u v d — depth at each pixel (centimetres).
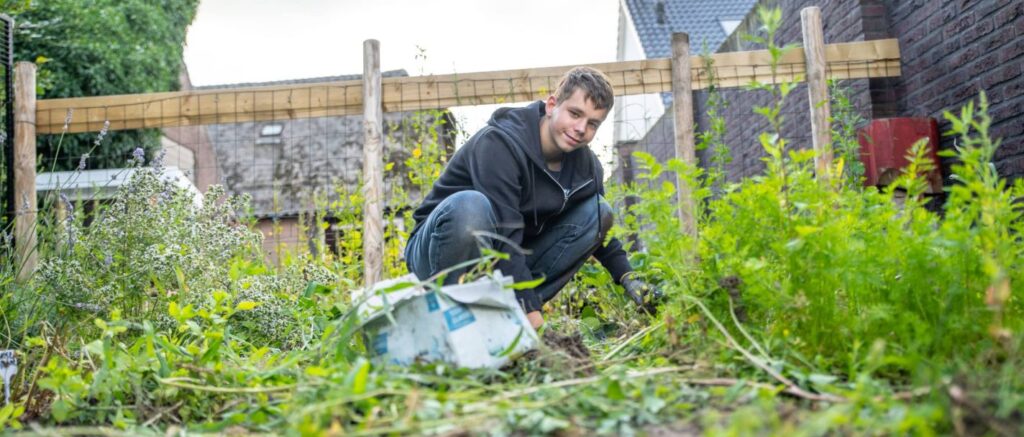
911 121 391
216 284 292
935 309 165
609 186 383
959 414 112
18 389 199
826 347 169
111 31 1080
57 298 273
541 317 237
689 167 188
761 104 563
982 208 154
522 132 261
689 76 395
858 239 181
